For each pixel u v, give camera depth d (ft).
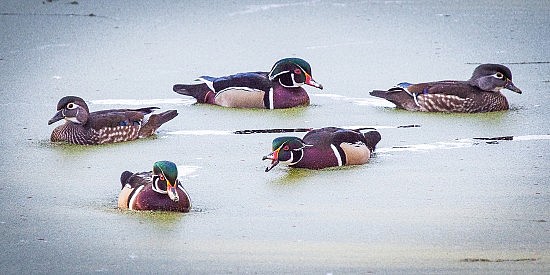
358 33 79.00
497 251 39.45
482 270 37.76
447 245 40.01
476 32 79.10
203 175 48.55
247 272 37.60
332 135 49.93
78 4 88.74
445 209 43.88
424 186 46.80
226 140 54.39
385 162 50.47
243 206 44.32
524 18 83.46
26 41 76.28
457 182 47.32
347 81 66.85
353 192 46.09
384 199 45.11
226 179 47.91
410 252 39.37
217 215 43.24
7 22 81.82
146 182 44.16
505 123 57.47
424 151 52.24
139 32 79.41
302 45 75.56
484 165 49.80
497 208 43.98
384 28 80.53
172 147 53.21
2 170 49.52
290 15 84.99
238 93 61.46
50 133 55.88
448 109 59.93
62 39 77.05
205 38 77.71
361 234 41.11
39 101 61.82
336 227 41.83
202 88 62.59
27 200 45.27
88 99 62.28
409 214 43.29
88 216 43.19
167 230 41.55
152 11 86.43
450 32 79.15
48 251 39.65
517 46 74.90
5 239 40.81
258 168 49.62
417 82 65.92
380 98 63.41
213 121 58.44
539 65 69.77
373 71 68.90
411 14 85.20
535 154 51.55
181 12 86.17
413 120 58.29
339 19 83.51
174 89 63.10
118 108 60.39
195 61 71.41
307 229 41.65
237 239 40.60
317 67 69.97
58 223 42.42
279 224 42.19
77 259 38.86
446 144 53.47
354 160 49.78
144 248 39.83
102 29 80.18
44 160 51.19
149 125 55.26
